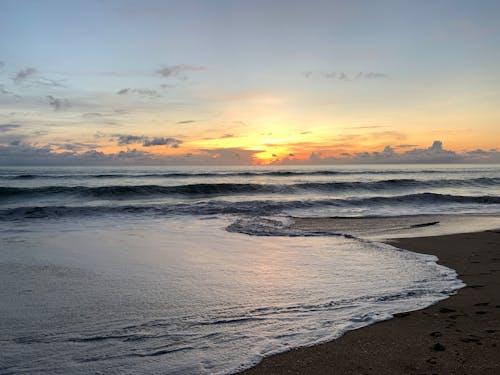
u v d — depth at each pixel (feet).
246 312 15.90
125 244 30.35
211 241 31.81
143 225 40.50
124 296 17.89
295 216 50.26
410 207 61.31
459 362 11.44
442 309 16.10
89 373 11.04
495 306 16.42
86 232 36.01
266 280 20.57
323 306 16.62
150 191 77.36
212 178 130.41
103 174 144.46
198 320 15.05
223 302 17.13
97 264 23.97
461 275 21.83
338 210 57.06
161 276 21.31
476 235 35.91
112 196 74.02
